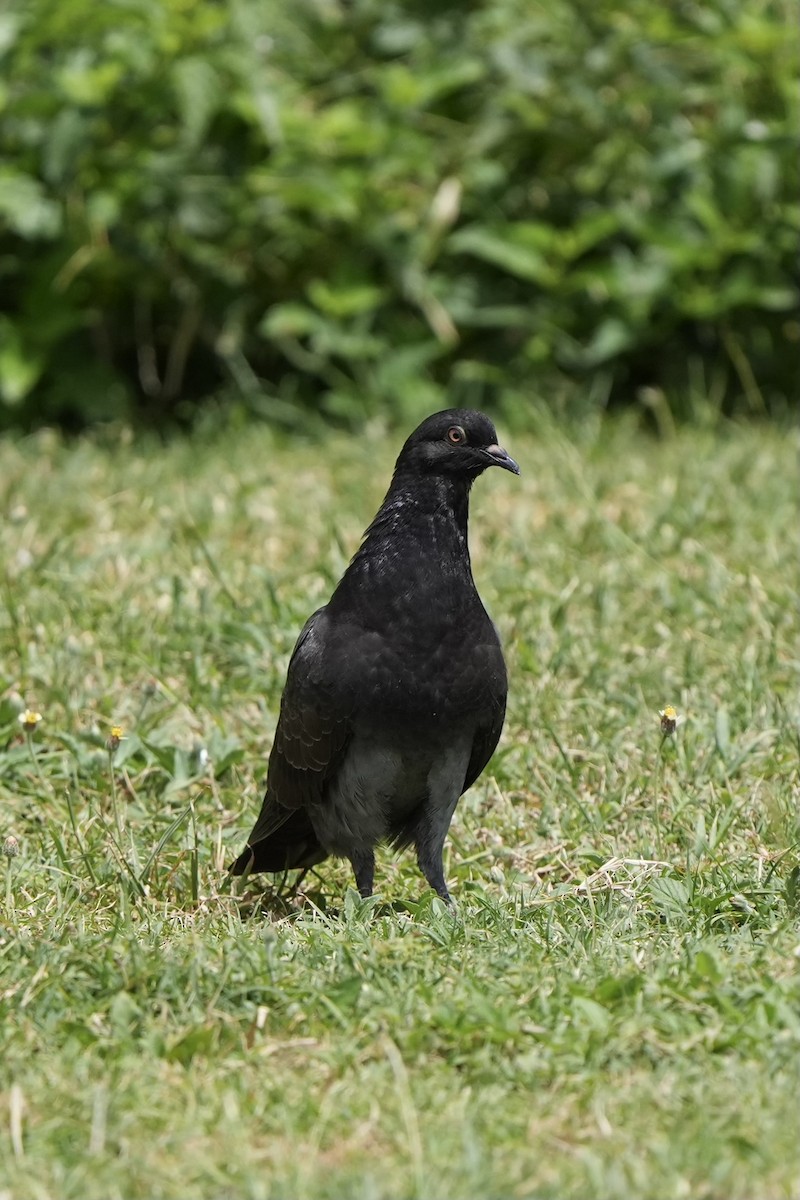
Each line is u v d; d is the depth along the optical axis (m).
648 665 10.88
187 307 16.52
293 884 9.32
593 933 7.58
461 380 16.72
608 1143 5.98
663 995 6.89
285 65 17.02
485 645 8.59
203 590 11.36
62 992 7.08
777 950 7.28
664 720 8.84
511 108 16.86
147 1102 6.28
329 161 16.52
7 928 7.82
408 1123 5.93
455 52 16.98
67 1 15.58
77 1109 6.23
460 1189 5.66
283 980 7.12
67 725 10.33
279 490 14.13
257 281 16.80
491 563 12.41
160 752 9.87
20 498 13.72
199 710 10.52
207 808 9.68
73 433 16.55
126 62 15.72
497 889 8.71
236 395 16.59
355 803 8.66
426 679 8.44
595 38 17.02
